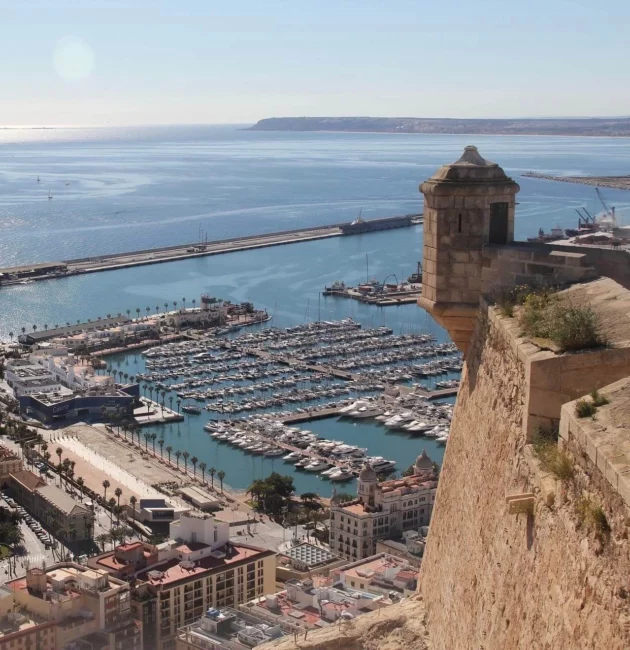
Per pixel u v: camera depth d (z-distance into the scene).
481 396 47.25
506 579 37.16
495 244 53.25
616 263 48.59
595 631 27.36
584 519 29.14
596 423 30.31
